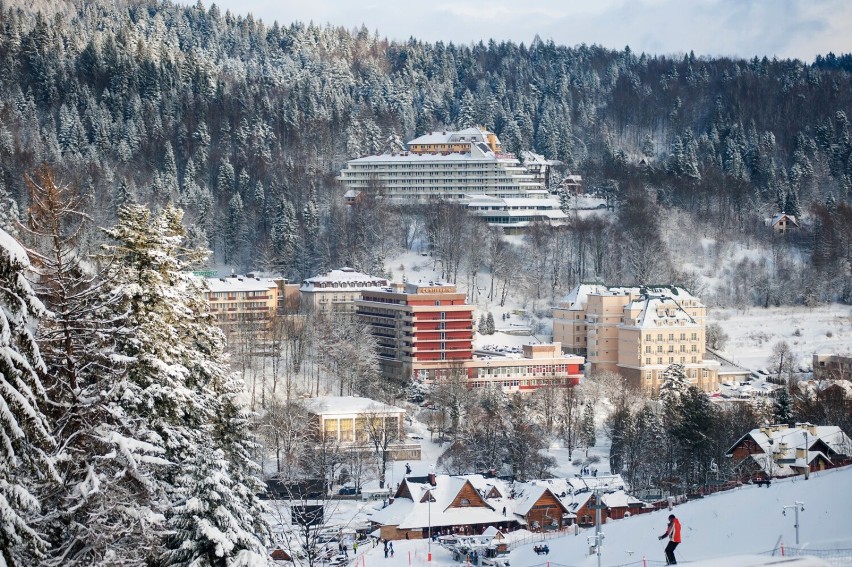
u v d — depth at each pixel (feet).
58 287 235.20
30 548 192.44
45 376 222.48
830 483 473.26
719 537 449.06
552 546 540.11
